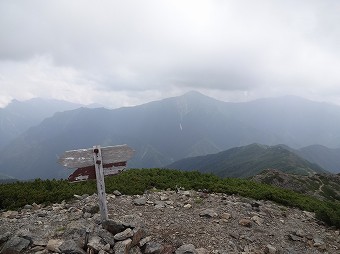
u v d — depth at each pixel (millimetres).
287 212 17328
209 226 13070
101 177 11062
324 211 16609
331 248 13258
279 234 13633
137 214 13656
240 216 14820
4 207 14797
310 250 12664
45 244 9883
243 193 19062
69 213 13391
